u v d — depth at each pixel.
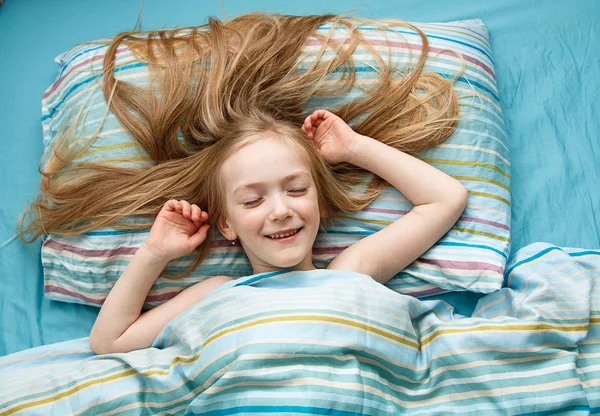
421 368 1.05
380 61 1.21
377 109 1.20
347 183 1.20
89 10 1.49
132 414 1.01
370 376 0.98
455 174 1.19
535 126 1.33
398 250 1.13
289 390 0.94
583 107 1.34
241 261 1.20
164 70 1.21
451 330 1.05
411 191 1.15
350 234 1.20
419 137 1.18
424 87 1.21
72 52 1.34
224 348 0.98
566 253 1.16
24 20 1.49
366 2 1.47
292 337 0.96
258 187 1.04
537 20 1.43
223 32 1.25
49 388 1.03
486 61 1.30
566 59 1.39
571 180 1.28
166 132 1.18
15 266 1.25
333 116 1.17
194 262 1.18
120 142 1.19
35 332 1.21
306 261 1.15
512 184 1.28
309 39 1.23
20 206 1.30
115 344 1.12
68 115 1.23
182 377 1.01
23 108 1.39
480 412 1.01
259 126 1.09
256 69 1.19
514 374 1.03
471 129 1.20
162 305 1.14
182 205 1.11
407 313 1.05
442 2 1.46
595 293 1.12
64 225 1.19
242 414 0.94
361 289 1.03
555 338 1.05
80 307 1.24
